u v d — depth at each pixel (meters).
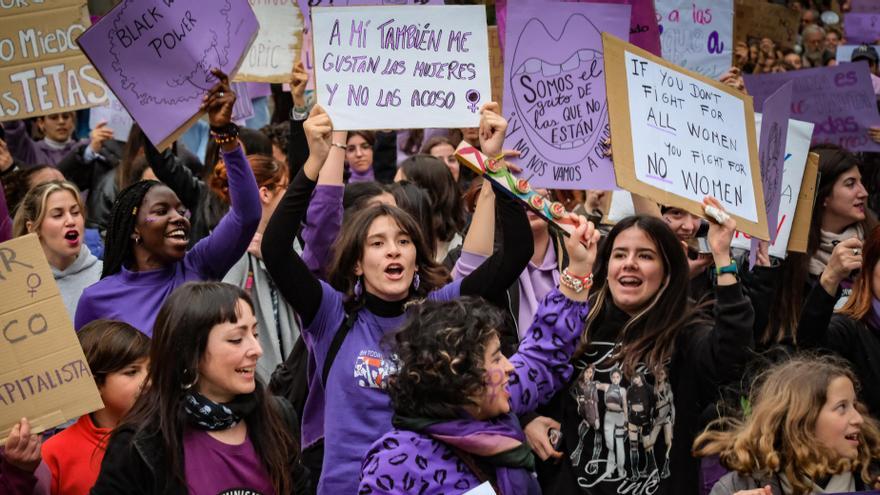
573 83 5.39
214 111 5.10
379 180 9.09
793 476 4.26
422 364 3.49
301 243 6.42
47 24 6.01
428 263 4.56
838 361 4.84
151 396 3.73
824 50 13.02
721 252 4.53
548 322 4.14
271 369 5.93
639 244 4.64
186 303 3.74
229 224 5.19
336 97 5.04
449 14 5.13
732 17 8.52
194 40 5.14
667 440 4.54
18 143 9.36
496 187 4.36
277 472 3.80
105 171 8.71
